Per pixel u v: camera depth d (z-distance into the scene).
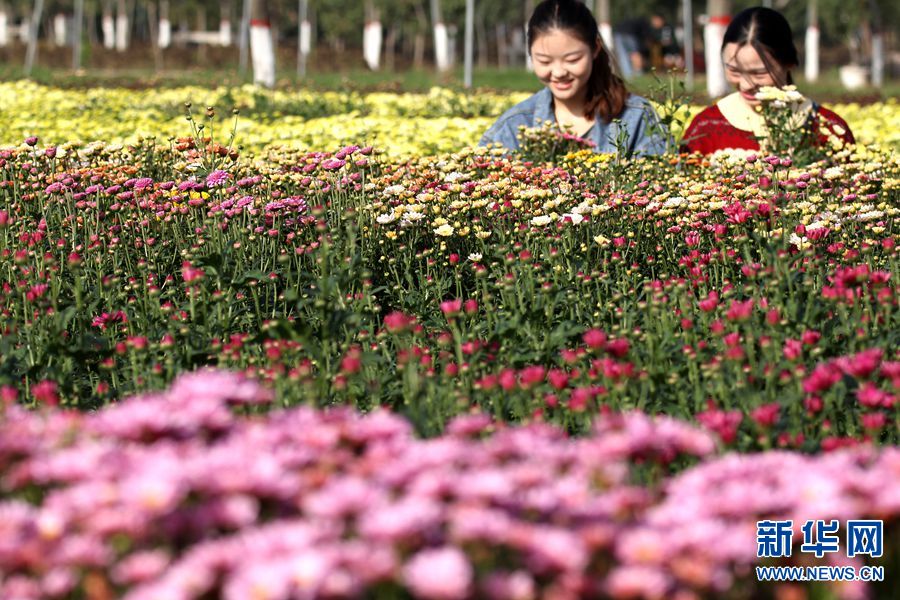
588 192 6.61
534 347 4.46
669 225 5.98
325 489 2.26
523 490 2.28
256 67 21.06
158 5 67.69
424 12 62.75
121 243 6.03
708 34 19.95
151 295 4.88
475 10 58.75
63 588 2.09
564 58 8.16
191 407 2.52
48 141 10.31
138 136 7.63
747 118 8.23
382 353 4.55
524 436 2.52
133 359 4.09
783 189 6.36
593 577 2.10
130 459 2.32
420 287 5.52
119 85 20.95
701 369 3.98
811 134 7.73
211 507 2.17
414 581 1.99
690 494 2.41
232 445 2.41
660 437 2.52
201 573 2.01
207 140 7.12
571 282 5.37
